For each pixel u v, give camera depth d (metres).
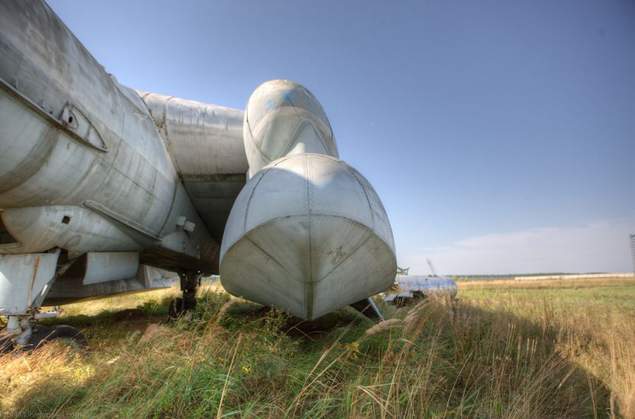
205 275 10.70
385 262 4.74
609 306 9.54
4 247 5.27
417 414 2.84
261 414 2.83
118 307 12.82
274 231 4.00
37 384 3.34
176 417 2.81
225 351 3.80
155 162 7.04
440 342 4.58
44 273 5.38
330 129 6.39
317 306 4.71
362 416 2.67
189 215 8.56
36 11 4.40
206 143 7.94
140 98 7.61
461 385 3.73
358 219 4.07
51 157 4.72
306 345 5.11
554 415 3.08
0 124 3.99
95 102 5.37
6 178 4.43
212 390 2.96
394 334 4.53
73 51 5.02
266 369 3.52
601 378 3.64
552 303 7.21
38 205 5.09
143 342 3.86
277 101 5.90
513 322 5.52
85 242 5.96
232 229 4.46
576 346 4.67
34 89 4.25
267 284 4.67
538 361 4.02
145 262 8.89
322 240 3.97
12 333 4.86
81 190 5.45
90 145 5.24
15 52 3.99
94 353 4.57
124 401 3.06
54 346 4.51
